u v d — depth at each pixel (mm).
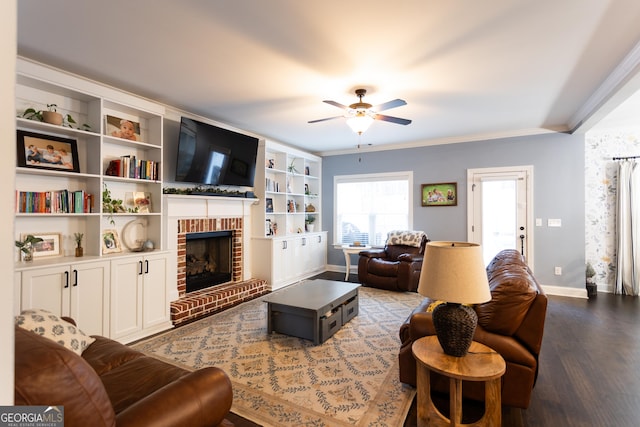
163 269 3475
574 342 3115
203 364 2664
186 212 4074
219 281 4672
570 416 1995
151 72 2957
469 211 5535
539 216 5055
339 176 6762
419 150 5949
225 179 4578
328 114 4230
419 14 2082
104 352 1894
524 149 5133
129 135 3512
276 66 2830
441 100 3693
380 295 4879
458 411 1693
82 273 2754
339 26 2221
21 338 981
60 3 1962
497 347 1916
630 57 2607
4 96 480
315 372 2533
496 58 2674
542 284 5039
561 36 2336
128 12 2062
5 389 486
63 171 2879
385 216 6367
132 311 3145
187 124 3949
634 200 4828
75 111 3082
